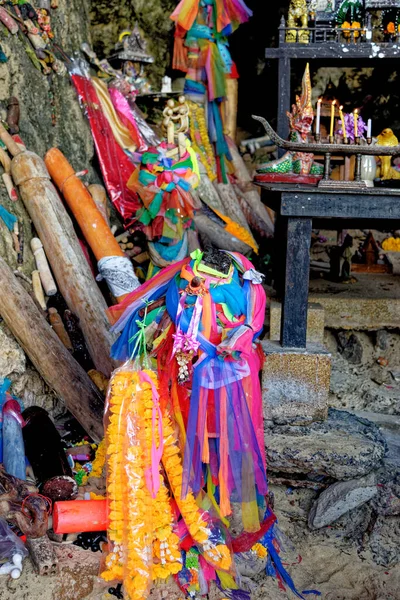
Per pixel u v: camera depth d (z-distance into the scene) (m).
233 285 3.49
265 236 7.27
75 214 5.50
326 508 3.94
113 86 6.66
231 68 7.29
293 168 4.76
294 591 3.54
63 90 6.18
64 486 3.75
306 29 5.13
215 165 7.30
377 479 4.01
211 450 3.50
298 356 4.20
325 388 4.22
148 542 3.32
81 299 4.98
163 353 3.57
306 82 4.68
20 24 5.84
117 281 5.18
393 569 3.79
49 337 4.50
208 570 3.47
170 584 3.43
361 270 6.03
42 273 5.00
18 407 4.12
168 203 5.48
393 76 7.75
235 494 3.47
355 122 4.25
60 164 5.56
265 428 4.21
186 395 3.50
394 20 5.09
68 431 4.61
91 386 4.54
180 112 5.61
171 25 7.75
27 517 3.48
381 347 5.18
